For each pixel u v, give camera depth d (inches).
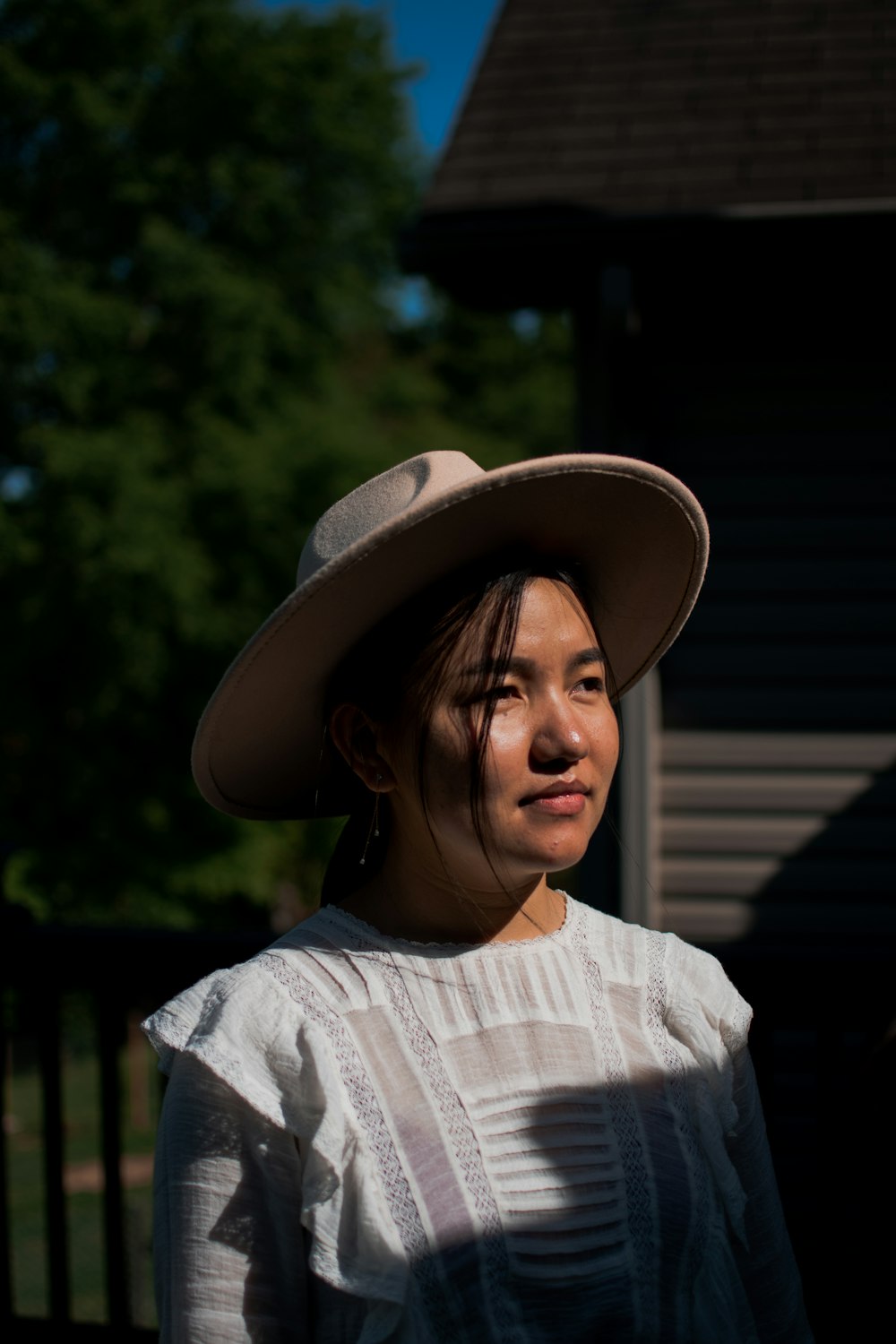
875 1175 66.8
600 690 45.8
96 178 596.4
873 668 173.6
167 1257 42.3
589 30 205.3
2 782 615.5
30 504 569.0
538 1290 41.2
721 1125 47.6
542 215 158.6
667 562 50.8
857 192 152.2
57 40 592.1
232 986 44.2
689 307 174.1
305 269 666.2
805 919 174.4
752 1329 47.1
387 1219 40.2
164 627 575.2
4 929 97.8
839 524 174.2
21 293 549.6
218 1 637.9
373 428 671.8
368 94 658.8
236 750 50.2
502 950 46.4
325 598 43.4
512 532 45.6
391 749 45.3
